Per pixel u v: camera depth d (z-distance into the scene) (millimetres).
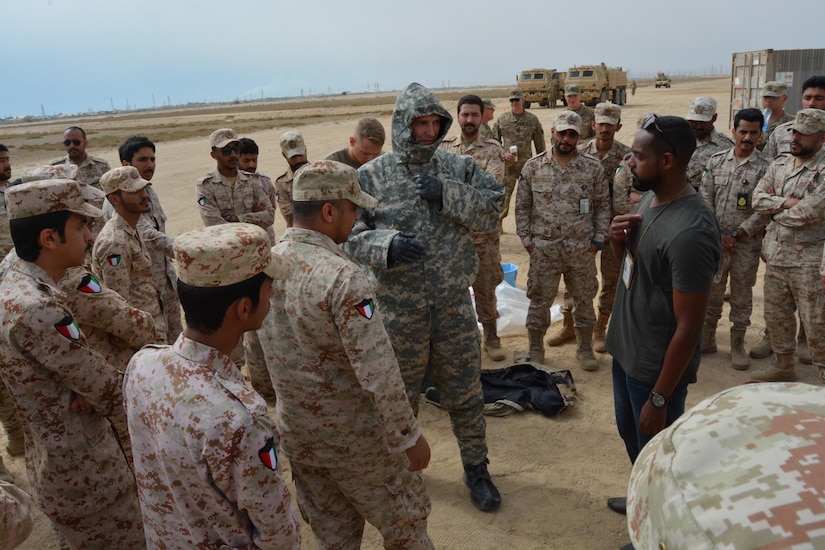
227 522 1626
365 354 2127
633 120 25266
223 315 1624
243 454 1522
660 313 2686
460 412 3471
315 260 2188
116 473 2496
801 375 4887
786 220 4289
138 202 3646
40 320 2176
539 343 5242
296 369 2285
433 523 3393
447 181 3125
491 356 5359
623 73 37188
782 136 5465
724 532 741
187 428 1525
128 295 3664
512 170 8984
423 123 3078
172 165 20625
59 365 2223
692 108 5254
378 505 2479
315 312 2148
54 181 2359
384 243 2910
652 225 2637
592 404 4598
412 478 2557
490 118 8000
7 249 5621
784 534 697
